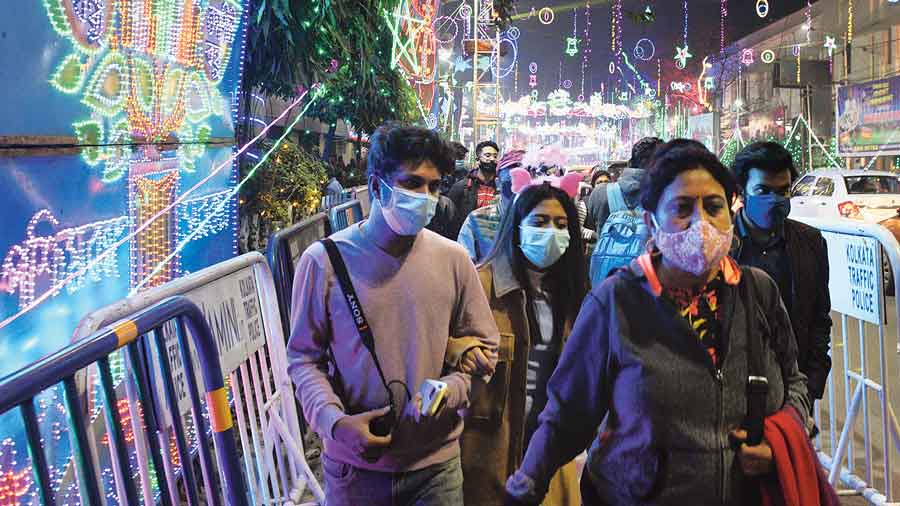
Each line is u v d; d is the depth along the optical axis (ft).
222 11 23.70
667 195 7.29
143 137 17.20
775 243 12.64
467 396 9.46
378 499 9.27
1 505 10.42
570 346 8.02
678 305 7.54
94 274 14.55
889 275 34.24
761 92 167.12
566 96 238.48
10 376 6.18
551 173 17.57
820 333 12.60
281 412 15.80
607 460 7.78
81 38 14.06
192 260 20.86
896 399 21.86
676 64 249.55
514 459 11.31
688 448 7.31
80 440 6.92
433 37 78.02
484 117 88.99
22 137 12.00
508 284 11.35
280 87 29.43
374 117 42.24
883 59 117.29
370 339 9.24
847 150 91.30
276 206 29.50
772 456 7.32
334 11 29.99
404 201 9.02
